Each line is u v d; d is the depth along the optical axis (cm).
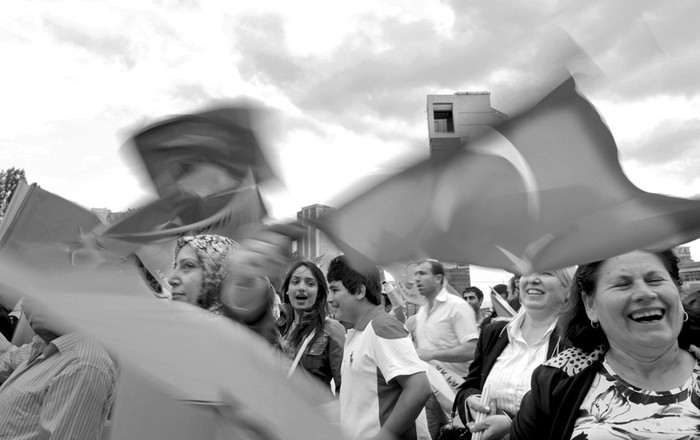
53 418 170
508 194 130
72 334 182
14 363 334
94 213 132
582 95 124
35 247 123
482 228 132
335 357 309
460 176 129
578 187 131
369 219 131
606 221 131
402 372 243
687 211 128
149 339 107
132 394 130
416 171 129
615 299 163
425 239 131
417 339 441
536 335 252
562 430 175
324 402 110
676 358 168
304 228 137
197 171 137
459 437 271
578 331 182
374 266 131
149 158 137
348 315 268
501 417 232
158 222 138
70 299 113
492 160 129
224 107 132
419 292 437
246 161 134
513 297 491
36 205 128
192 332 108
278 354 163
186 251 157
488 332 282
